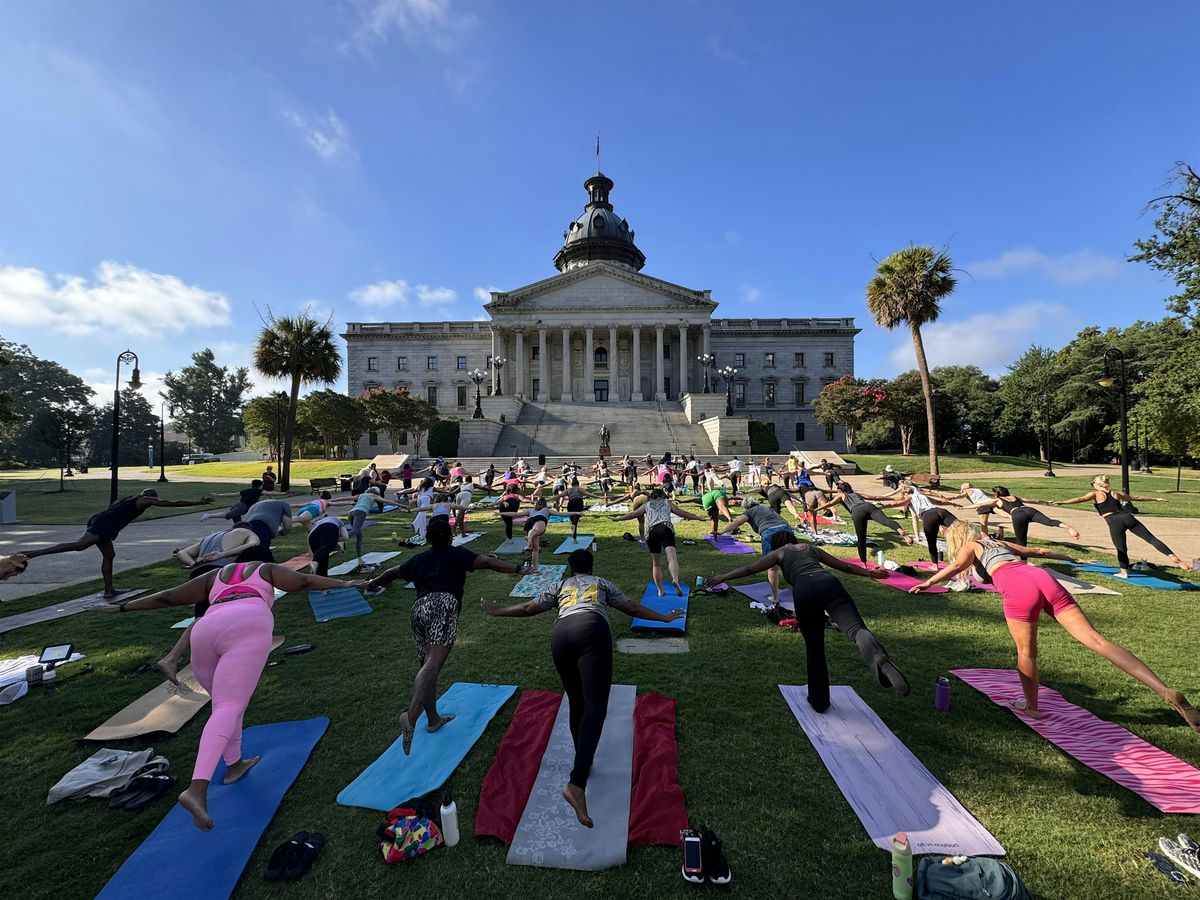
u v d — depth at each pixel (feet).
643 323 201.05
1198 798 11.34
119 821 11.50
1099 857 9.93
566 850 10.22
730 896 9.22
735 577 16.37
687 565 33.63
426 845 10.35
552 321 200.95
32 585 30.86
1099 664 18.17
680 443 152.66
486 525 51.72
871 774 12.39
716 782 12.31
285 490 88.28
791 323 229.86
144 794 12.23
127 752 13.61
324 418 159.63
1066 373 175.42
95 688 17.78
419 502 43.04
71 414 133.69
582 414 176.86
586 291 203.31
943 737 14.02
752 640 20.98
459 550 14.97
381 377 226.17
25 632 23.15
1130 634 20.75
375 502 35.81
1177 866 9.63
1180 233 59.67
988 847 10.09
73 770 12.96
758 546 39.91
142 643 21.71
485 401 167.32
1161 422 77.10
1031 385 178.81
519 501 42.63
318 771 13.02
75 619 24.84
